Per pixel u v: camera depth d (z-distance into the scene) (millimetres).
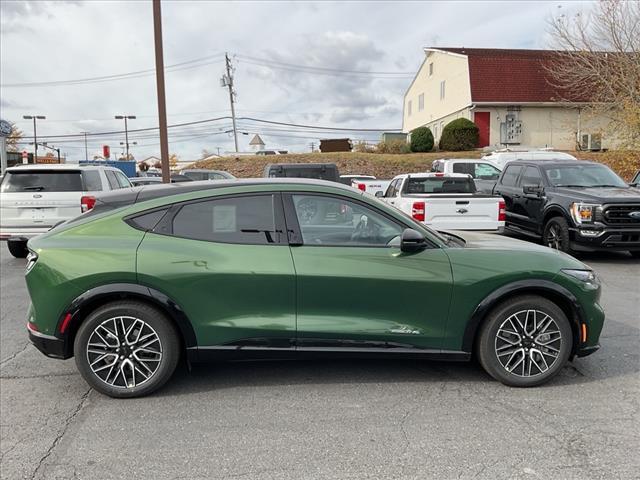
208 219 3961
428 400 3801
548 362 3988
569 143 32219
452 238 4496
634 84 20812
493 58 32781
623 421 3463
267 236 3926
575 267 4020
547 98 32094
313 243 3928
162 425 3477
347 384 4102
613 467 2934
